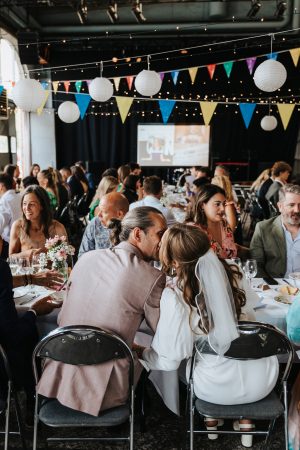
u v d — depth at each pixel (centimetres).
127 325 167
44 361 187
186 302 166
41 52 953
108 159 1222
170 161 1208
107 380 166
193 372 182
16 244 321
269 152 1205
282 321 214
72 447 213
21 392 257
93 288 172
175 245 167
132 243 184
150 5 941
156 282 169
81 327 156
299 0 864
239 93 1147
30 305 223
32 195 312
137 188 604
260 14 919
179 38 995
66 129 1193
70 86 1117
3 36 916
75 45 1063
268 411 173
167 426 229
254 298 195
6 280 184
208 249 169
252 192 779
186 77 1135
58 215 591
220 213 295
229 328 163
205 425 219
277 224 301
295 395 195
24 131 1134
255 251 305
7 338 187
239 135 1192
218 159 1166
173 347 169
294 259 298
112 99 1148
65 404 167
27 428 226
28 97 412
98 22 966
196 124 1183
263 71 399
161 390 215
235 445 214
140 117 1192
